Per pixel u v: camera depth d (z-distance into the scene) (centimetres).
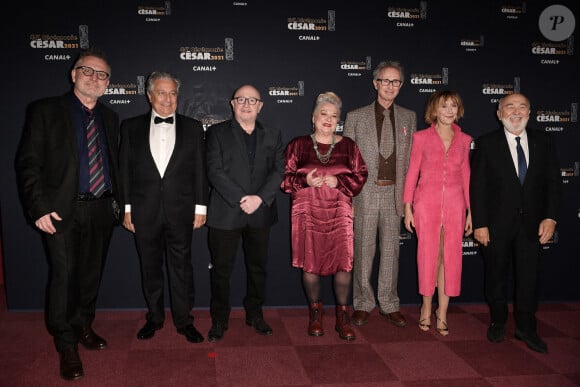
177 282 294
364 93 364
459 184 301
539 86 377
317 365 264
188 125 289
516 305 296
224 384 241
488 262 299
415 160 309
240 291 367
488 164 293
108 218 272
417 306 377
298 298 373
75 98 259
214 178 282
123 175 279
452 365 266
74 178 249
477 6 367
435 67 367
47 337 301
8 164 340
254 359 271
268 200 285
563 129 381
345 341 299
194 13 346
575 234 388
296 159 295
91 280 279
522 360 273
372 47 361
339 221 291
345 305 306
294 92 358
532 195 285
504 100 291
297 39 355
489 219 294
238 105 281
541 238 289
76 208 253
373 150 314
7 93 336
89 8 337
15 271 347
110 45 341
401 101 366
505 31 371
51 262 251
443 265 306
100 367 258
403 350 286
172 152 281
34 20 333
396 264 330
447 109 294
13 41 334
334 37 358
